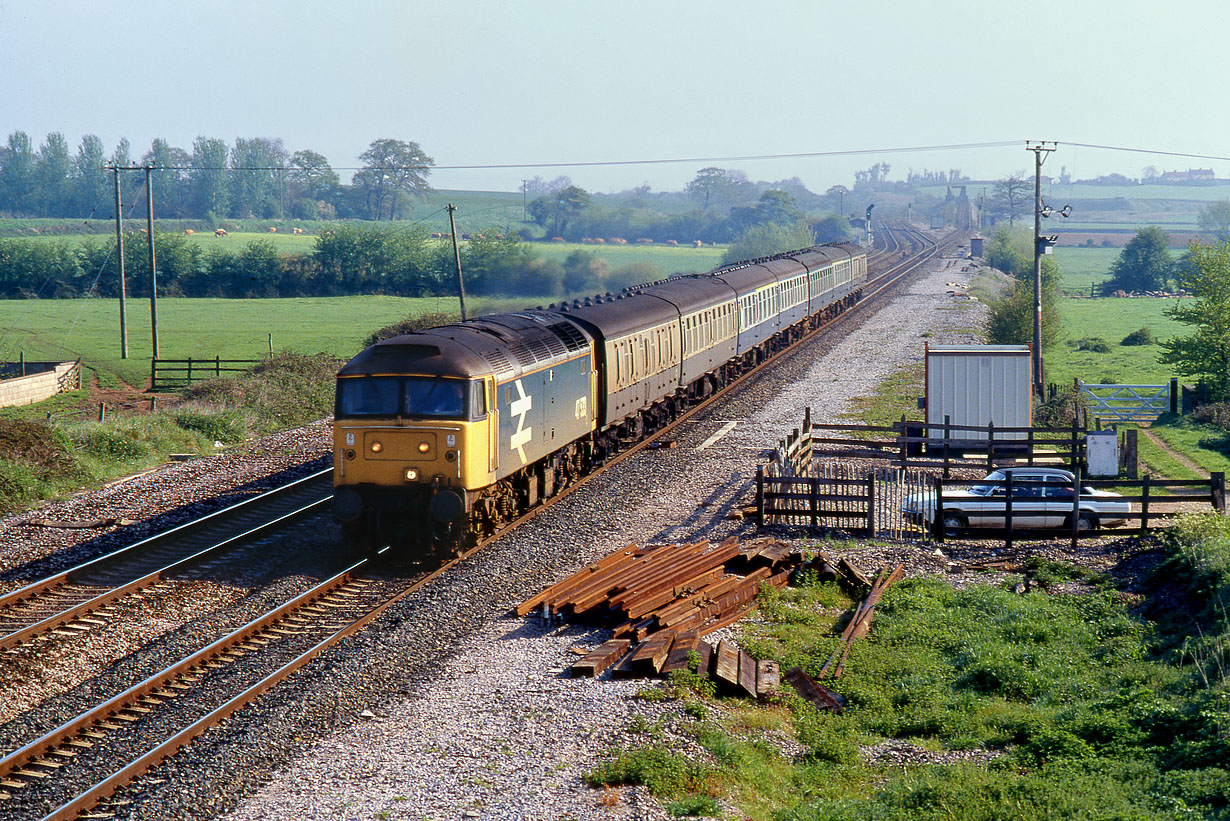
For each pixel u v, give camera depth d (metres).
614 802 16.88
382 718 20.36
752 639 25.03
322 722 20.05
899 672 23.84
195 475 41.84
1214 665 22.45
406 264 159.62
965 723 21.33
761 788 18.16
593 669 22.27
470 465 29.41
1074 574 30.33
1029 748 20.00
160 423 49.06
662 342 48.59
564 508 35.56
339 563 29.75
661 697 20.84
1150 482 33.22
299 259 161.75
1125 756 19.48
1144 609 27.30
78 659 23.20
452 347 30.28
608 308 44.38
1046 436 49.91
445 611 25.94
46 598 26.86
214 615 25.48
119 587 26.94
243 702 20.78
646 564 28.59
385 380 29.62
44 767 18.52
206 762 18.27
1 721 20.31
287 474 41.97
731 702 21.59
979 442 42.59
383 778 17.78
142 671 22.33
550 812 16.55
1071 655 24.66
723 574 29.25
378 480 29.58
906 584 29.38
